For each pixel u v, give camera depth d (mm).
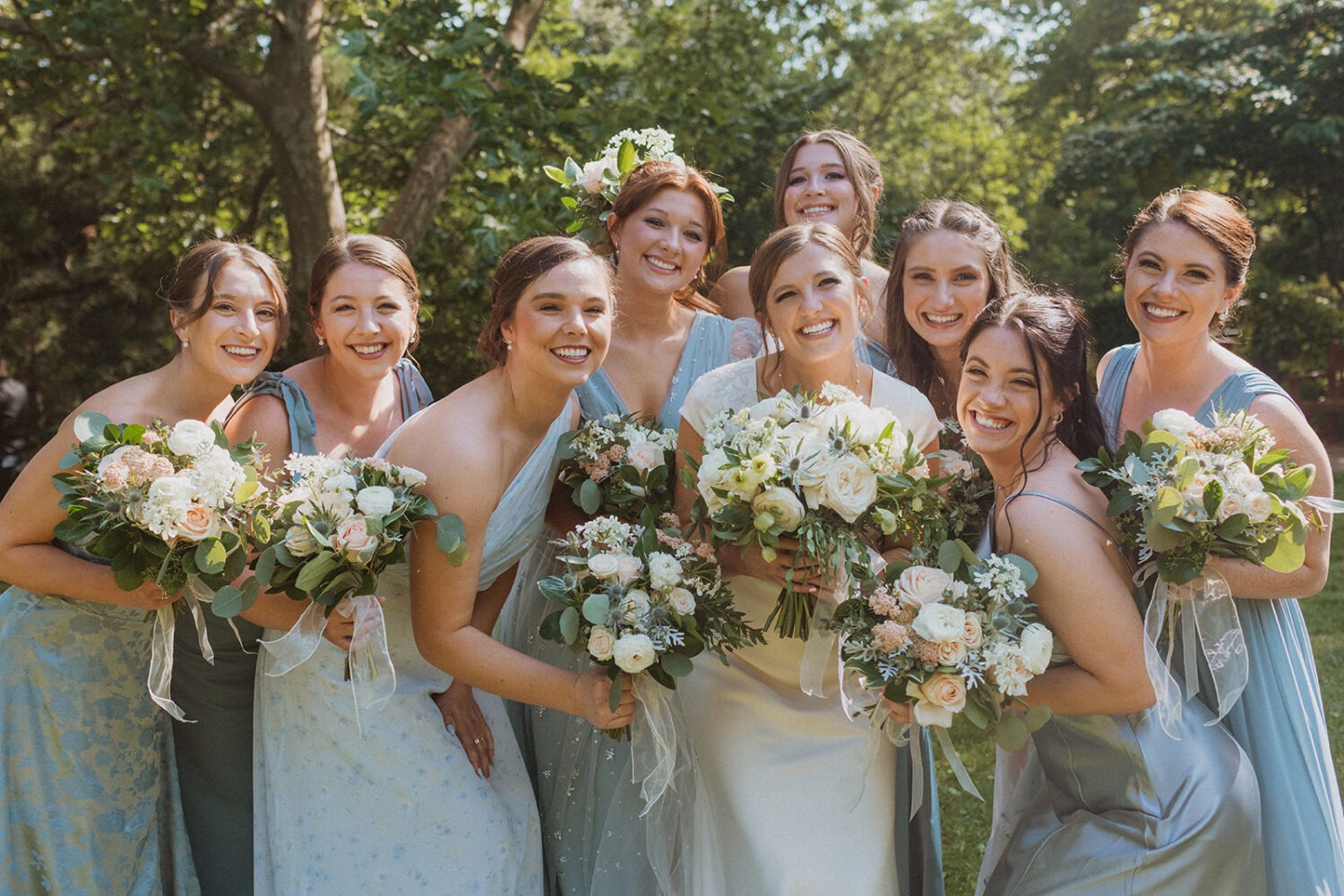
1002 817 3166
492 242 8023
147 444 2660
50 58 10180
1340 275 17578
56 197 12602
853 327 3070
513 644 3566
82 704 3012
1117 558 2650
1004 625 2539
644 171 3684
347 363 3207
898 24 17984
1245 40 15547
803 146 4234
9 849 3000
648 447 3205
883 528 2688
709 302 3994
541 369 2836
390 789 2961
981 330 2744
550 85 8375
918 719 2564
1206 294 2943
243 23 10312
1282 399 2918
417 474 2689
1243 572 2777
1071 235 17781
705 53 11062
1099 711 2604
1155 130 15430
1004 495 2783
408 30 8141
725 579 3209
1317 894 2781
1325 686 5488
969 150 18234
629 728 2912
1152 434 2615
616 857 3217
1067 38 18688
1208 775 2635
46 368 13039
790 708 3143
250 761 3240
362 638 2785
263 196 12523
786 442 2686
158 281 12812
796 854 2973
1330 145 14875
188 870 3240
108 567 2914
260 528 2613
